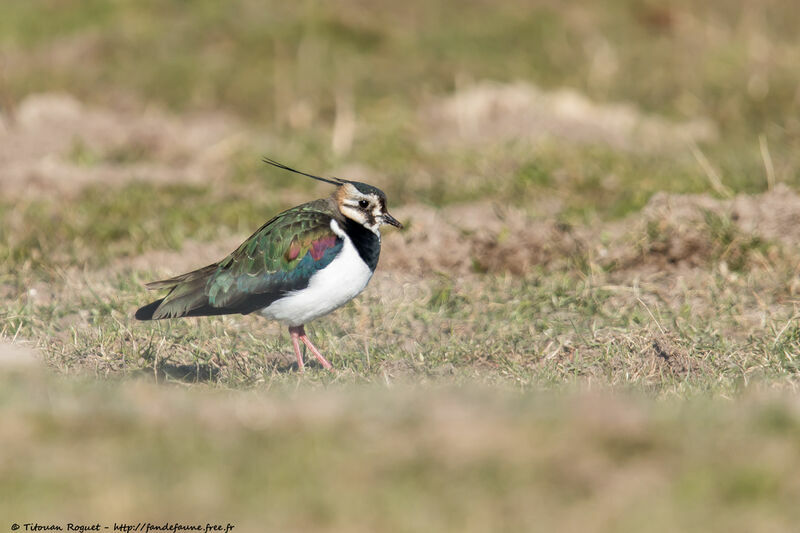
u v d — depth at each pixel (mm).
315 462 7102
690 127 22312
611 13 28422
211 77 24859
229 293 10453
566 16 28047
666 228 14000
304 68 25188
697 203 14609
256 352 11227
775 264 13484
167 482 6836
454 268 14141
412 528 6320
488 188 17688
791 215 14234
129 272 14117
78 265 14406
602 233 14375
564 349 11320
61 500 6625
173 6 27609
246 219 16609
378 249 10773
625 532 6238
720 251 13719
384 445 7387
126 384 9320
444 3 28188
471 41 26672
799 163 17656
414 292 13156
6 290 13438
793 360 10617
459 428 7656
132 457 7176
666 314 12211
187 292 10539
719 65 25078
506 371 10461
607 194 17016
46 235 15594
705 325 11758
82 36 26406
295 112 23703
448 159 19812
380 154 20547
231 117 23922
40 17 27516
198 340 11500
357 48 26078
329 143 21375
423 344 11617
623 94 24266
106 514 6480
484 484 6809
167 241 15477
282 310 10570
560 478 6871
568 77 25047
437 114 22812
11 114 22078
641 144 20656
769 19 28328
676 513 6422
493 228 14617
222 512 6516
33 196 17531
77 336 11242
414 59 25688
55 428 7609
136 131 21641
